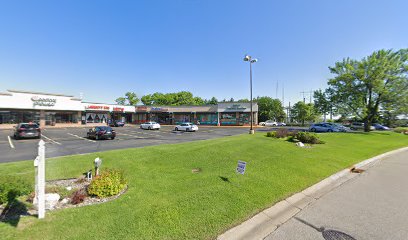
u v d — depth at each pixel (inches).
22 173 268.8
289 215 190.1
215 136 923.4
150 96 3184.1
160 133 1081.4
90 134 792.9
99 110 1640.0
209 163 336.2
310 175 304.8
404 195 244.7
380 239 153.6
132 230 150.3
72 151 494.9
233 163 338.3
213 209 184.5
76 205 189.6
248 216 178.7
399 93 1019.9
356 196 240.5
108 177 218.2
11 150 517.7
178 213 174.9
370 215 191.9
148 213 173.3
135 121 2027.6
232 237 151.0
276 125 2122.3
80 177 270.4
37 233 144.8
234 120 1838.1
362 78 1058.7
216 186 235.8
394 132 1167.6
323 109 1289.4
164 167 311.1
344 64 1162.0
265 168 316.5
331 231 163.9
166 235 146.6
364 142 709.3
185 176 271.0
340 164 384.5
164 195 209.6
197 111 1900.8
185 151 406.0
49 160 339.6
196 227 157.6
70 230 148.7
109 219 163.6
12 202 191.9
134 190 222.2
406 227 170.6
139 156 367.2
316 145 562.6
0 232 145.0
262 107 2566.4
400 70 1031.0
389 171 363.9
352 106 1162.6
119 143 650.2
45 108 1315.2
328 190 261.3
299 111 2185.0
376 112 1139.9
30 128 755.4
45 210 178.2
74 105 1462.8
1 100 1145.4
